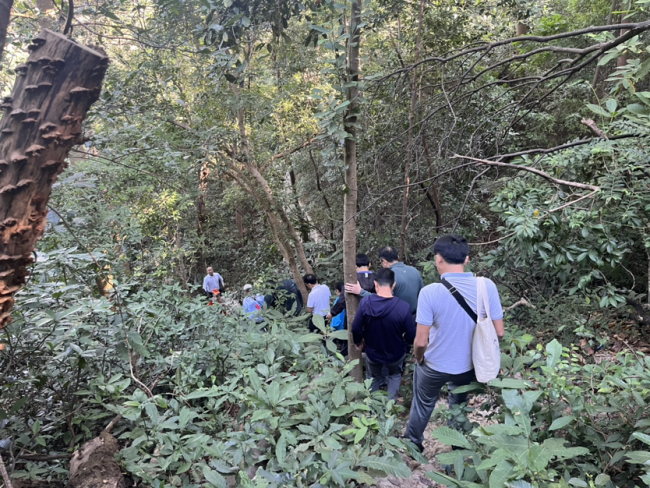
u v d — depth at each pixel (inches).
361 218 268.2
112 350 116.6
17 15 148.0
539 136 263.1
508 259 136.9
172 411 99.2
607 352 153.6
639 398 83.6
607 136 110.7
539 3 269.1
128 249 233.5
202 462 89.0
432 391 112.4
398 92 186.7
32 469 88.7
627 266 149.5
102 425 117.6
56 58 49.6
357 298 151.3
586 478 82.2
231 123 305.6
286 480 81.2
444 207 252.8
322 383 107.5
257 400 95.9
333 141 143.0
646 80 181.5
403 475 82.6
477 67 239.1
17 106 50.5
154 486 80.0
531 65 289.1
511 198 117.9
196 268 521.0
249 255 474.0
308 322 214.7
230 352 138.3
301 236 428.5
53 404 110.0
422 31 235.9
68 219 145.1
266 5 133.9
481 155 180.9
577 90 241.8
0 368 101.1
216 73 151.2
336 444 86.3
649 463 66.6
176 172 204.7
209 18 133.6
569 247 110.2
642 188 104.8
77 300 110.3
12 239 52.0
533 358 104.0
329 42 126.9
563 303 162.7
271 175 391.2
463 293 105.0
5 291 53.7
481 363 100.5
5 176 50.4
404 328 136.9
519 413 82.0
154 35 161.0
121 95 179.0
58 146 51.7
